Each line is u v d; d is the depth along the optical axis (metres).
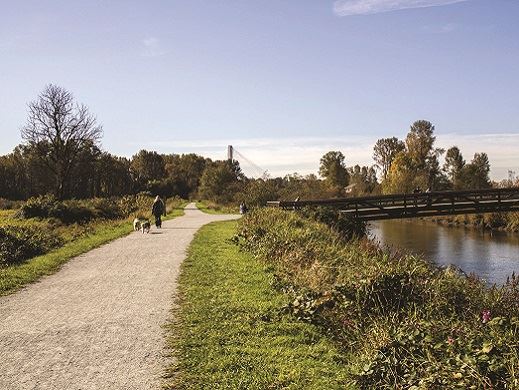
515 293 8.70
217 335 7.33
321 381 5.75
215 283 11.09
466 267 23.19
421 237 36.81
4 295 10.37
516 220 41.62
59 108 54.28
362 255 13.34
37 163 59.59
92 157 60.31
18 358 6.55
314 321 8.02
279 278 11.16
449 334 6.31
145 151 115.12
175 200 70.56
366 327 7.45
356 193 81.88
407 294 8.45
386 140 86.75
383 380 5.61
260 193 50.19
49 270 13.34
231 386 5.57
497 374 5.05
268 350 6.73
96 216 31.80
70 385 5.64
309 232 17.05
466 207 33.97
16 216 28.98
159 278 12.01
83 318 8.48
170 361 6.39
